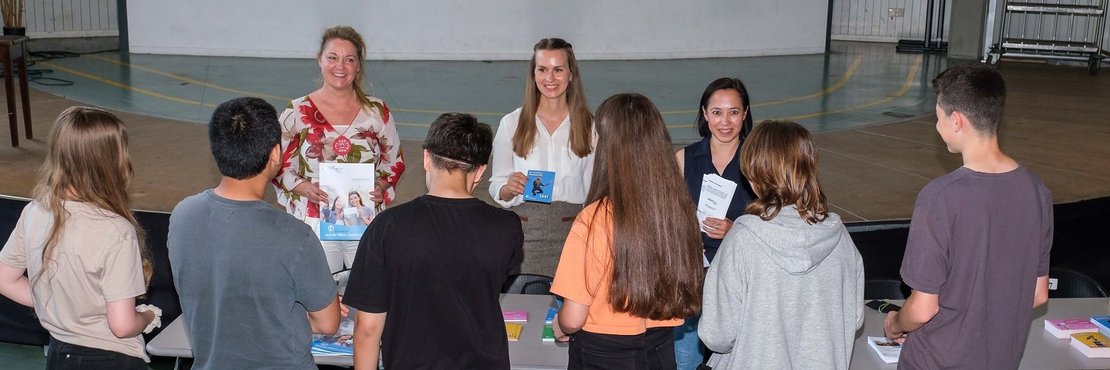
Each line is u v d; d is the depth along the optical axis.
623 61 15.47
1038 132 10.16
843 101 12.16
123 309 2.75
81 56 14.20
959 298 2.71
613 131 2.65
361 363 2.70
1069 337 3.44
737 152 3.87
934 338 2.80
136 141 8.84
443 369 2.62
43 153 8.23
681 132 9.98
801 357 2.65
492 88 12.59
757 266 2.63
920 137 9.94
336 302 2.75
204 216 2.57
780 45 16.58
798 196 2.61
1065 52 15.25
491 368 2.66
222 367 2.63
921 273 2.70
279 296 2.58
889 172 8.34
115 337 2.88
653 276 2.64
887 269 5.02
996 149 2.69
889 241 4.99
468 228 2.57
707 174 3.80
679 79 13.70
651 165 2.63
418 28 14.91
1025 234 2.68
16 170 7.62
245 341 2.60
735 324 2.70
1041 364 3.22
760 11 16.23
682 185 2.70
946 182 2.68
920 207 2.71
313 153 4.15
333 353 3.17
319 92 4.20
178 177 7.61
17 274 2.95
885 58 16.53
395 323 2.62
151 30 14.64
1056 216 5.24
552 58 4.07
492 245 2.60
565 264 2.72
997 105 2.63
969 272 2.68
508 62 15.09
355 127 4.19
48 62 13.55
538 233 4.39
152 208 6.74
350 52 4.07
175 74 12.95
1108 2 15.87
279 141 2.60
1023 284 2.74
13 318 4.79
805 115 11.16
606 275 2.71
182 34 14.67
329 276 2.67
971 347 2.75
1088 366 3.20
